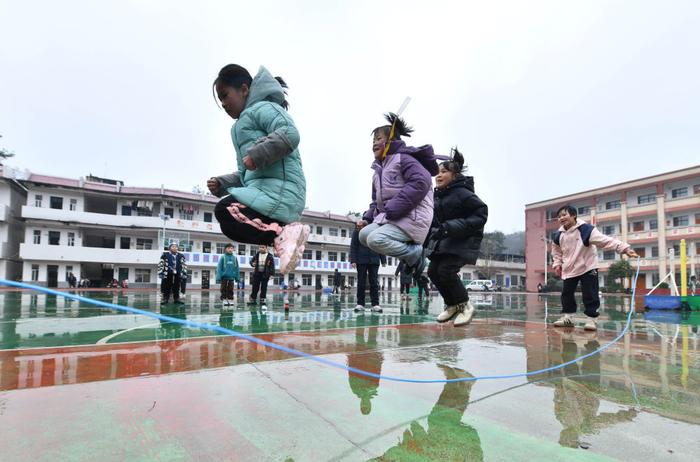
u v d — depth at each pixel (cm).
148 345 338
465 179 338
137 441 142
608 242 495
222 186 310
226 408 178
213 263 3434
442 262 329
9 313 641
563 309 553
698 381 243
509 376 249
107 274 3272
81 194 3069
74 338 375
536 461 135
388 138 324
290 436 151
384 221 311
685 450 146
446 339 408
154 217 3197
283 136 242
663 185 3456
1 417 162
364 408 185
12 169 2833
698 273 3191
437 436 154
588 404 197
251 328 469
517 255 6362
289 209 258
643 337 449
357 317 628
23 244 2834
